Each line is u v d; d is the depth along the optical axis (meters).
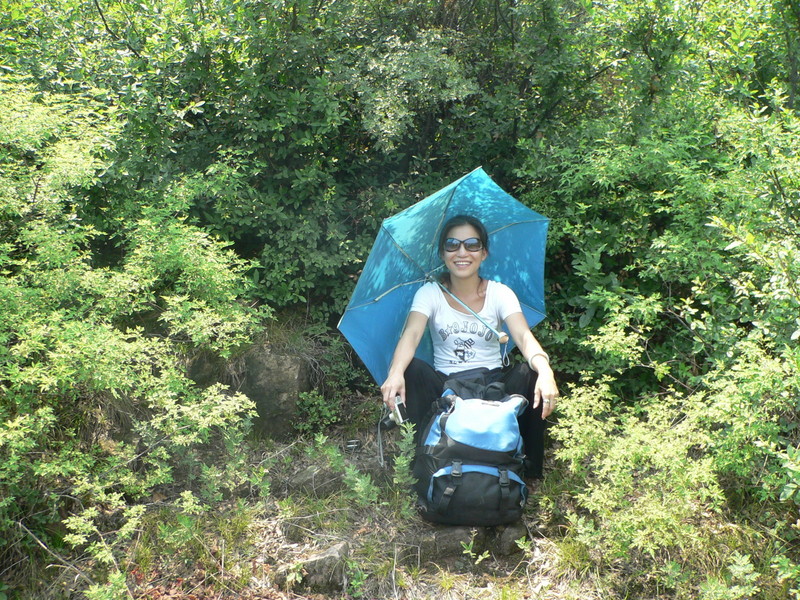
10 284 3.29
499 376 3.88
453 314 3.95
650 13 4.59
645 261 4.18
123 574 2.97
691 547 3.29
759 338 3.42
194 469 3.86
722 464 3.19
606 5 4.74
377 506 3.63
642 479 3.44
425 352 4.22
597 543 3.28
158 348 3.57
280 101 4.51
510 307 3.95
